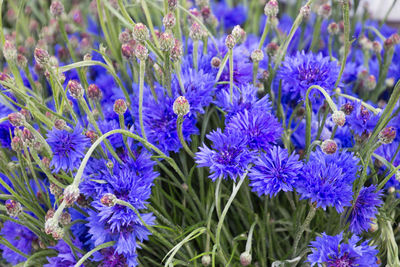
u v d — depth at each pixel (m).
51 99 0.56
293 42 0.63
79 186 0.47
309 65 0.50
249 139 0.47
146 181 0.47
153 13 0.66
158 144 0.50
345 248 0.45
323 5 0.57
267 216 0.51
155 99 0.50
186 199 0.54
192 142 0.50
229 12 0.73
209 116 0.52
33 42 0.60
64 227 0.46
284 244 0.55
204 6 0.58
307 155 0.47
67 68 0.47
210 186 0.50
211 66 0.52
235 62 0.53
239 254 0.52
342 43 0.62
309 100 0.51
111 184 0.46
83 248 0.50
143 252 0.53
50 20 0.64
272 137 0.47
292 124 0.55
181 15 0.60
